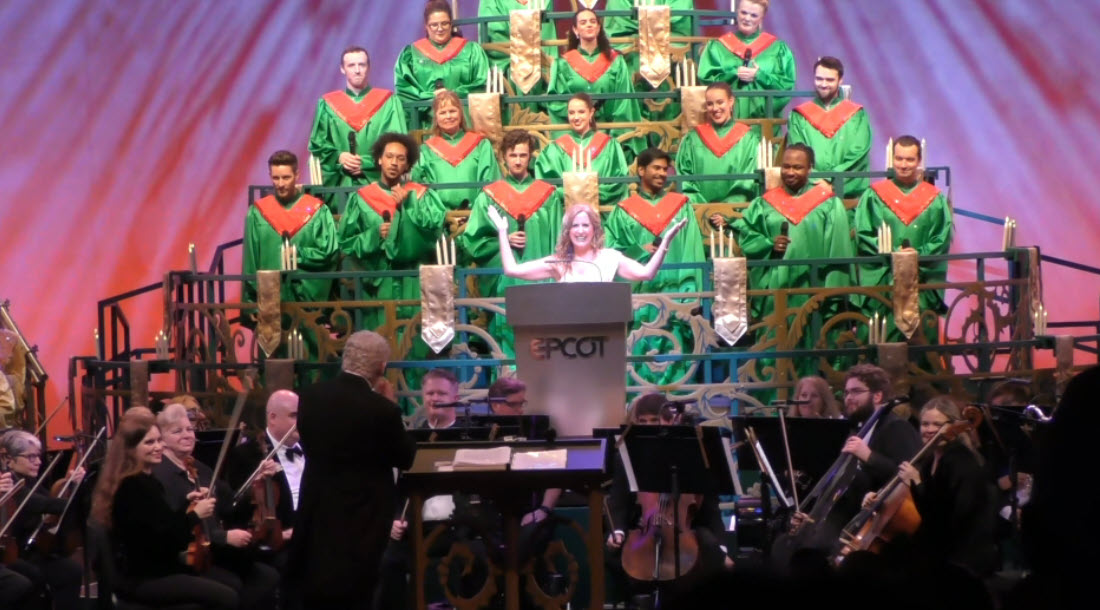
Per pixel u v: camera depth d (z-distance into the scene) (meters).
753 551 13.02
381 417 10.08
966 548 10.78
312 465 10.18
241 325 20.23
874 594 1.80
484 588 10.95
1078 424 2.06
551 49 24.23
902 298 18.16
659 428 11.83
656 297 17.89
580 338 13.76
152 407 17.66
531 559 11.17
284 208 20.23
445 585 11.02
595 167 20.80
